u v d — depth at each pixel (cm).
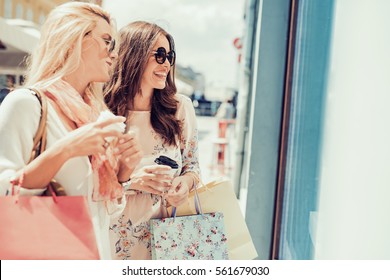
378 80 207
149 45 196
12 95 149
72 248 148
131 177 191
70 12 158
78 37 157
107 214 168
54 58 157
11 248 144
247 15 494
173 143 203
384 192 197
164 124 200
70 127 156
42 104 150
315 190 269
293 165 298
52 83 156
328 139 256
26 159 149
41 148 150
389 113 195
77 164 155
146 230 199
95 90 174
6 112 147
